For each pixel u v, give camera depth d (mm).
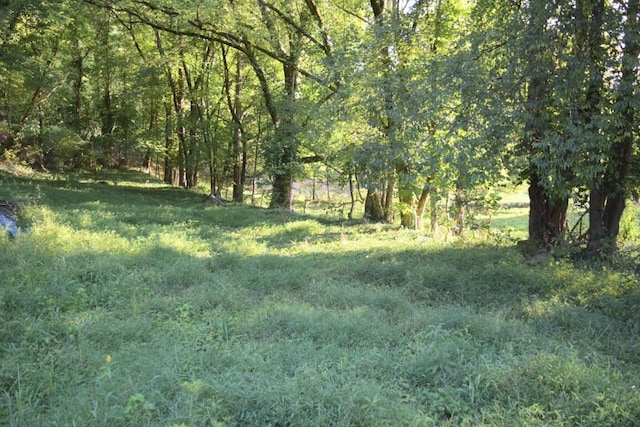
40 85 23891
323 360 4520
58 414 3486
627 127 8148
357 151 10820
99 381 3938
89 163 33094
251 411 3621
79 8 19984
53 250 8070
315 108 16047
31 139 29469
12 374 4039
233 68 26750
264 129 21203
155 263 8438
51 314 5570
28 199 13406
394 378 4262
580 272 7711
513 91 8016
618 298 6441
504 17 9227
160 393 3775
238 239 11836
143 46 28828
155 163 46250
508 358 4551
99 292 6562
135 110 33781
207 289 7105
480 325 5488
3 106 27141
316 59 17328
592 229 9188
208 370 4348
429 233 14125
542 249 9562
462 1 12969
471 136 8125
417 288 7523
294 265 8883
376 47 11562
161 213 15453
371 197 18250
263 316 5895
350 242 11719
